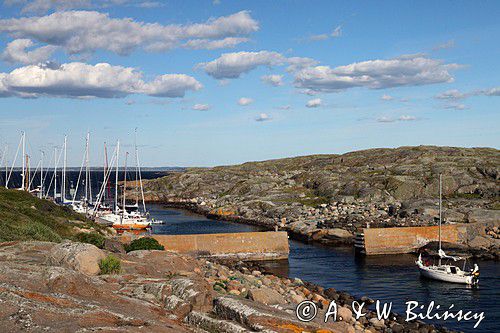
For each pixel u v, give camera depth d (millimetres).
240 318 19156
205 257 61656
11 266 20594
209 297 21328
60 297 16969
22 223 44438
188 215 125438
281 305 27969
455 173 120250
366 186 119625
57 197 145875
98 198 110250
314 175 145250
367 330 29062
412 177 120625
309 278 52469
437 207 94812
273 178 155500
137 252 33969
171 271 30328
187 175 185250
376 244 67812
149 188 181375
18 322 14102
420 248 68688
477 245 68688
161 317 18469
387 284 49250
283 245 64250
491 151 158750
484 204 99750
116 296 19547
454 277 49312
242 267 55406
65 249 24625
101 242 49500
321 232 80000
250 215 113062
